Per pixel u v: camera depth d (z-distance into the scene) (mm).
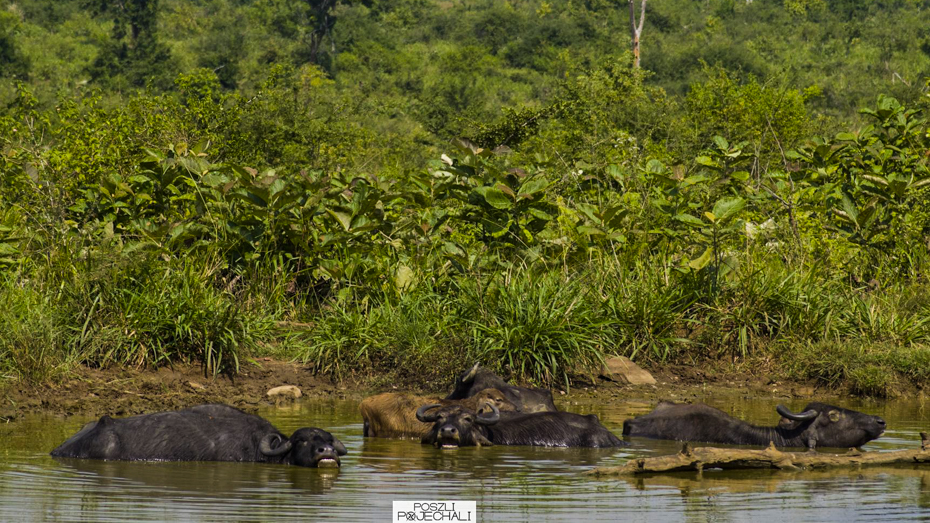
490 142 61188
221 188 36844
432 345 33406
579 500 17719
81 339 31688
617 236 36875
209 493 17922
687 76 185625
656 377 34625
